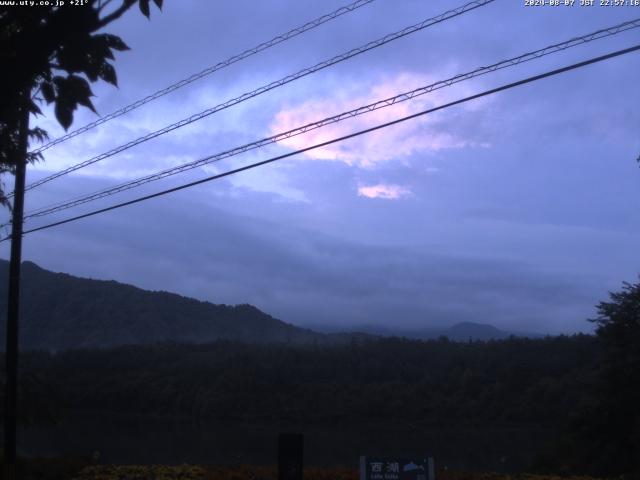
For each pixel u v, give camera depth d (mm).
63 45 4938
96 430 36562
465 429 34906
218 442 31281
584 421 21203
